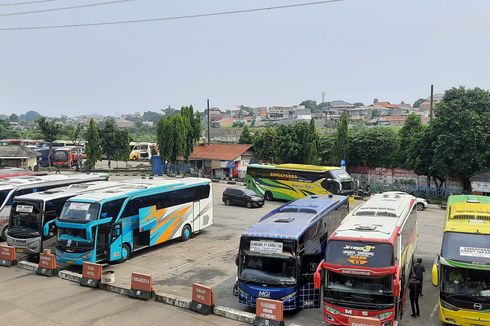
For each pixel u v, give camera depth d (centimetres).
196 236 2778
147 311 1584
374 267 1338
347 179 3803
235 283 1762
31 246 2239
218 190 4838
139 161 8825
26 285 1892
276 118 16375
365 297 1345
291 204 2044
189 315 1545
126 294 1753
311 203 2061
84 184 2619
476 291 1352
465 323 1359
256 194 3875
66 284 1902
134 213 2291
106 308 1616
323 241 1827
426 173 4234
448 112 3912
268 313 1435
